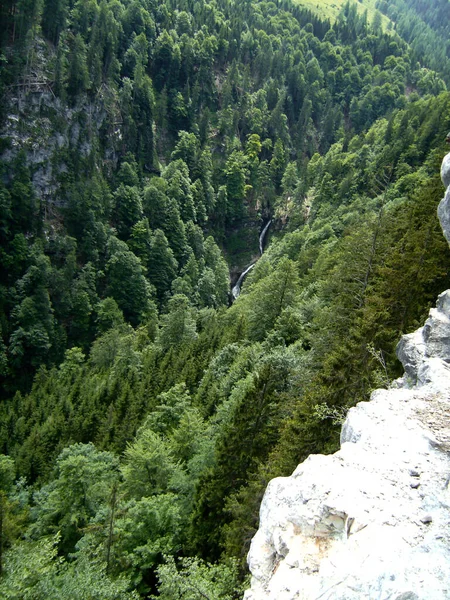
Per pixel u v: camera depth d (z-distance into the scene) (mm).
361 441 12336
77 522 32031
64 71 110250
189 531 25031
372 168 111375
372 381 21391
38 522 34094
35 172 102000
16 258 92375
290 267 53062
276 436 25562
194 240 121750
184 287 107562
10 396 81750
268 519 11039
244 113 163500
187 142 140750
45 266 93250
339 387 21781
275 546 10234
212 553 23906
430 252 26109
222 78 170500
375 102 180000
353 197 107688
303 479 11070
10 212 93562
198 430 34406
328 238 86812
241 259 139000
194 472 29266
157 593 24500
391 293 27078
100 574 22594
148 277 110312
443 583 7586
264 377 25656
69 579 22016
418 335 19375
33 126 102938
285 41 197750
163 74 151125
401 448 11664
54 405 65250
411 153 104250
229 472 24797
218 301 113375
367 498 10055
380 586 7828
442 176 19828
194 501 25828
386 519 9367
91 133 114250
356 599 7820
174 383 54938
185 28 164250
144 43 143375
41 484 46656
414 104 131000
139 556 25281
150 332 92438
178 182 124000
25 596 21234
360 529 9266
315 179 140125
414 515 9438
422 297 25469
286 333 45188
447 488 10016
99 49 117938
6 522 31922
